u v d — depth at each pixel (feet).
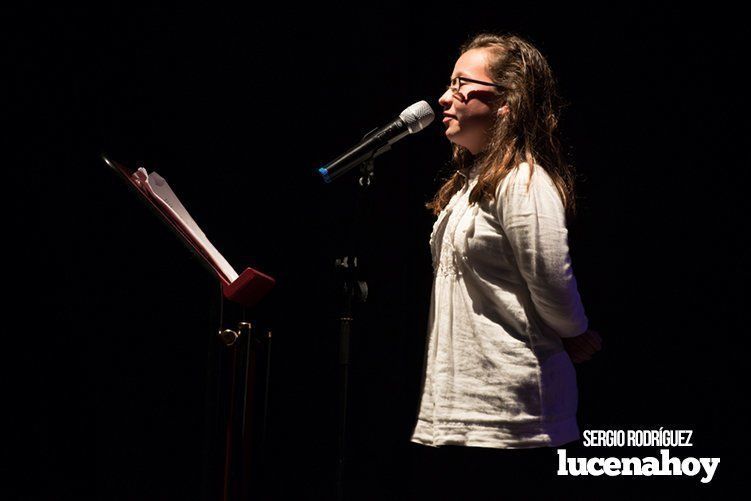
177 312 12.67
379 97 14.39
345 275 8.38
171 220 7.48
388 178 14.76
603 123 13.75
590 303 13.75
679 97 13.47
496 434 6.97
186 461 12.42
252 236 13.43
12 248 12.01
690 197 13.43
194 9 13.14
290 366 13.62
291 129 13.75
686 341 13.43
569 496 13.46
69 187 12.29
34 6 12.21
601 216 13.70
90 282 12.34
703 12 13.34
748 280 13.12
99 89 12.50
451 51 14.55
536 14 14.08
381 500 14.19
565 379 7.34
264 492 13.32
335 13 14.20
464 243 7.45
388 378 14.58
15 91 12.10
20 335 12.00
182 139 12.98
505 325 7.26
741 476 13.08
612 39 13.78
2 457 11.82
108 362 12.35
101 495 12.12
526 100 7.91
